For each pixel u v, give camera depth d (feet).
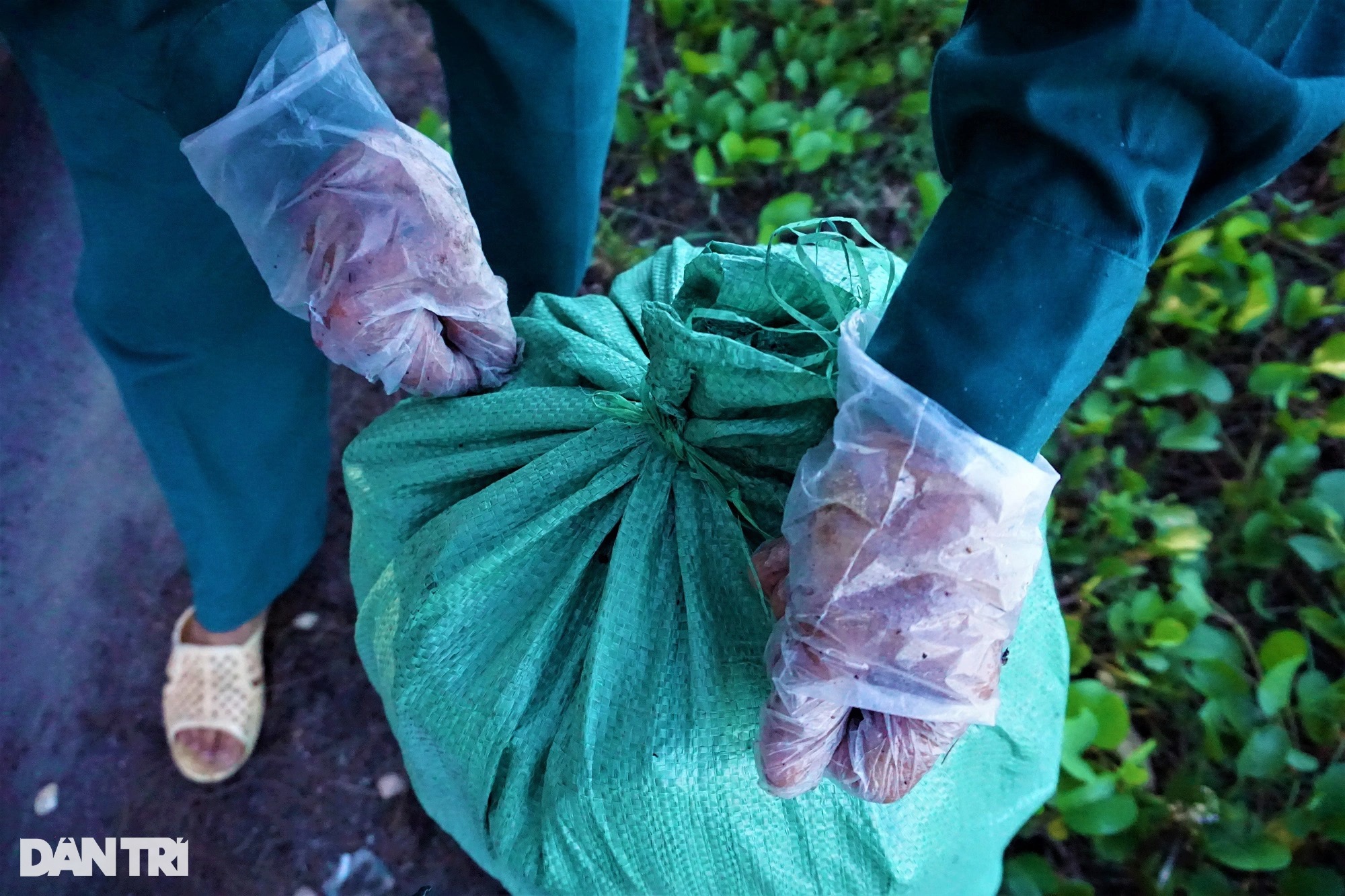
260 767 4.65
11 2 2.07
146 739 4.71
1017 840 4.18
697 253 3.39
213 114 2.12
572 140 3.52
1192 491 4.80
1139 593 4.25
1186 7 1.47
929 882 3.16
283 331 3.50
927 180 4.94
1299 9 1.55
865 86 5.82
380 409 5.39
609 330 3.08
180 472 3.72
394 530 3.12
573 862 2.93
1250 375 4.87
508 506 2.70
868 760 2.06
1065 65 1.51
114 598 4.99
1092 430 4.67
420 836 4.52
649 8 6.25
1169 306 4.87
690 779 2.57
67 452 5.30
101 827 4.56
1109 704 3.89
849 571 1.83
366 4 6.42
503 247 4.07
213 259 2.98
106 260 2.96
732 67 5.71
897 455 1.79
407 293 2.30
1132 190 1.57
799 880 2.87
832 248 2.97
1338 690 4.00
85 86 2.42
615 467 2.67
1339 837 3.71
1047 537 4.51
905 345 1.74
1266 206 5.41
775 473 2.52
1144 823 3.95
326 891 4.44
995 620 1.90
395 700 2.93
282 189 2.17
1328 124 1.61
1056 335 1.67
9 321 5.58
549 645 2.77
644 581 2.64
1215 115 1.60
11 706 4.77
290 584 4.88
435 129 5.35
